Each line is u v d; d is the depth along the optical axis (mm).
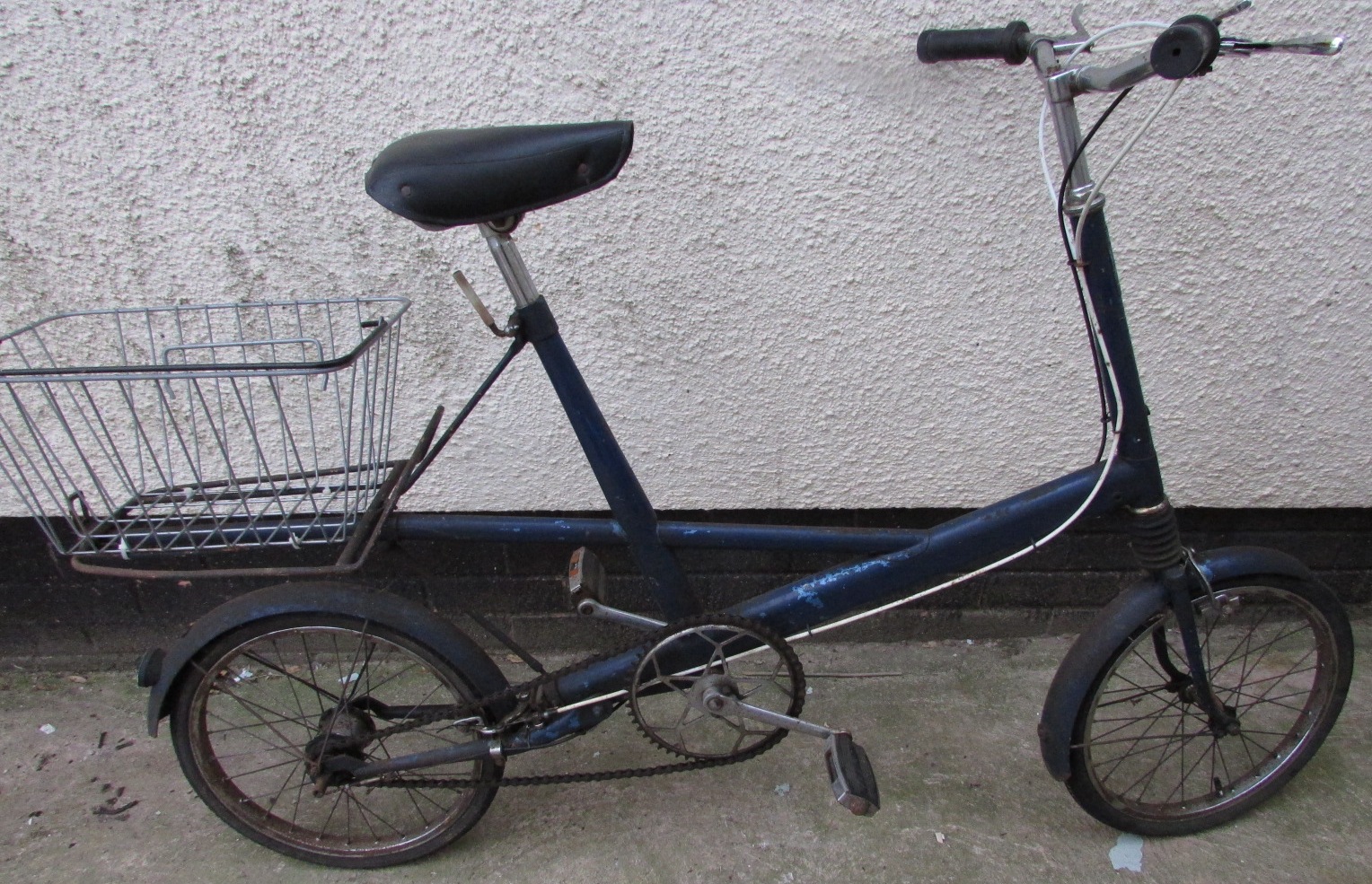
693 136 1810
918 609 2455
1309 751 1866
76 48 1705
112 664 2459
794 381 2053
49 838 1933
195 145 1797
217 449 2068
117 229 1859
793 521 2295
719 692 1648
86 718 2285
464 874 1841
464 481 2160
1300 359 2037
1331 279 1949
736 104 1781
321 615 1656
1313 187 1861
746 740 2152
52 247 1868
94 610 2396
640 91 1771
